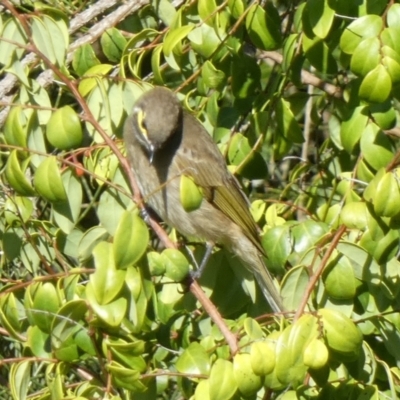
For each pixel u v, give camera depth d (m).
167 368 10.10
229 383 7.79
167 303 9.93
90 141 12.78
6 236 9.98
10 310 8.80
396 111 10.88
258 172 11.00
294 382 7.83
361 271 9.05
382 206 8.37
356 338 7.89
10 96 11.85
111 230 9.51
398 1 10.29
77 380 10.46
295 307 8.98
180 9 10.47
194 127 12.23
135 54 10.79
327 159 11.88
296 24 10.52
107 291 8.10
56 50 9.44
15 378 8.51
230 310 10.71
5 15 11.20
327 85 12.17
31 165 9.99
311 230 9.78
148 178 11.86
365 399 8.35
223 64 11.04
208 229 12.15
